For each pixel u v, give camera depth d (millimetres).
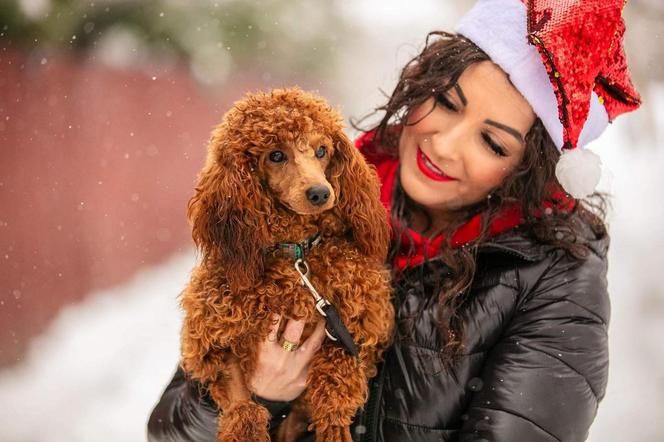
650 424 4434
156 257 8820
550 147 2406
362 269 2311
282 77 10211
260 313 2223
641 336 5391
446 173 2461
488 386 2188
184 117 9312
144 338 6777
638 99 2451
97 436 5133
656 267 6258
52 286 6777
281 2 9305
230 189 2246
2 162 6266
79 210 7320
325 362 2270
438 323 2246
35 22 6465
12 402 5527
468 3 12641
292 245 2287
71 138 7219
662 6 6691
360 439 2309
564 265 2311
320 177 2238
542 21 2230
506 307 2279
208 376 2264
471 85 2385
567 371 2180
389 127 2775
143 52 8297
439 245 2469
